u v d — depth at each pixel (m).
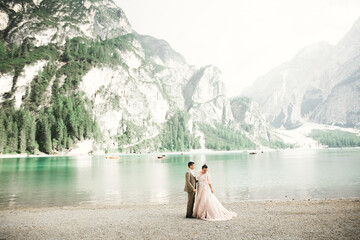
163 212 19.30
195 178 16.81
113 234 12.52
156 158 163.88
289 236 11.52
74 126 183.75
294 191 34.97
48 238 12.16
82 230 13.62
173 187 40.16
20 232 13.51
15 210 22.17
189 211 16.44
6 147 146.50
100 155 198.12
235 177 53.50
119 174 62.28
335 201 24.94
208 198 16.02
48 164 96.56
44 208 24.09
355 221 14.68
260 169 74.56
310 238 11.22
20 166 86.06
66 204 26.75
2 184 43.16
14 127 152.00
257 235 11.70
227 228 13.11
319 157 151.38
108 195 32.56
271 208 20.69
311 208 20.31
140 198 30.42
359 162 101.56
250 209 20.22
